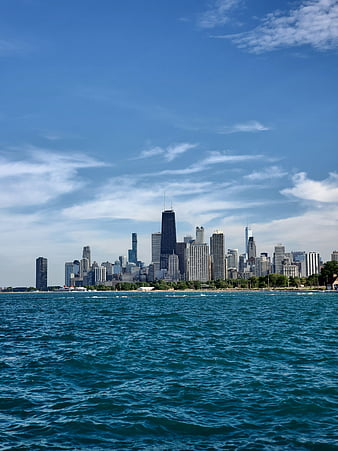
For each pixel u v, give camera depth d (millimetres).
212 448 20891
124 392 30719
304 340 54406
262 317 93625
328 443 21266
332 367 38156
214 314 105625
